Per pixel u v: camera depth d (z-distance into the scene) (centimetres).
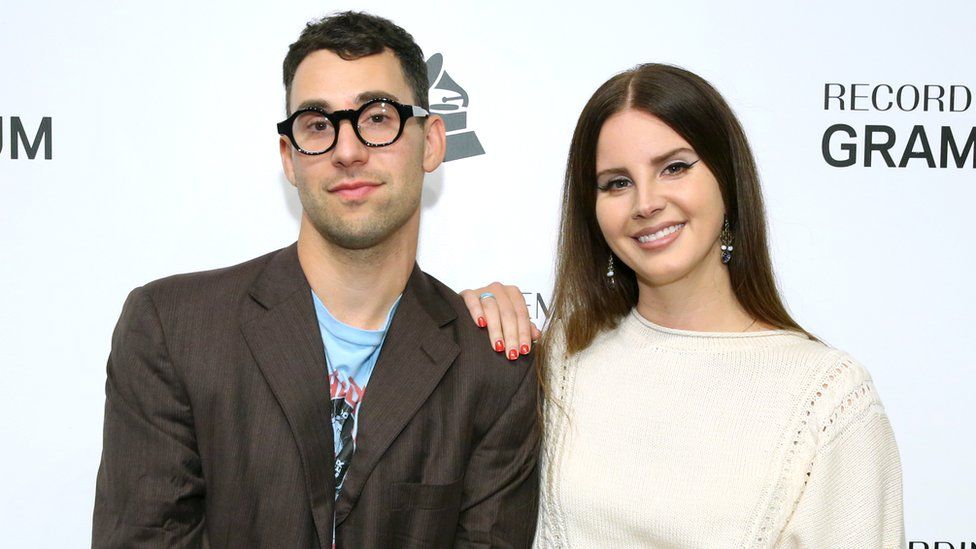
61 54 179
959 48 187
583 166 142
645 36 185
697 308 141
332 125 133
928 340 188
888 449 127
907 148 188
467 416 142
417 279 154
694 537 126
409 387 139
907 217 188
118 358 136
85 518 182
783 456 126
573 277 153
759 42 186
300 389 133
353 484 133
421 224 187
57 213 180
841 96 187
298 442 131
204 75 181
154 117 181
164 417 133
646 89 133
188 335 135
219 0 181
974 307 188
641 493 132
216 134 182
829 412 126
